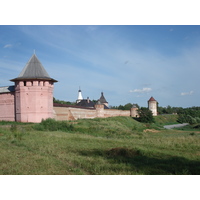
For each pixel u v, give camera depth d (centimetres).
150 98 10162
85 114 6306
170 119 9831
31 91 4128
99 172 1002
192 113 11144
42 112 4150
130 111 9200
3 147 1538
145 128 5222
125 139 2384
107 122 4675
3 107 4503
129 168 1080
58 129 3050
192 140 2214
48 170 1007
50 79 4269
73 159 1205
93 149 1573
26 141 1830
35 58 4359
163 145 1881
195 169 1102
